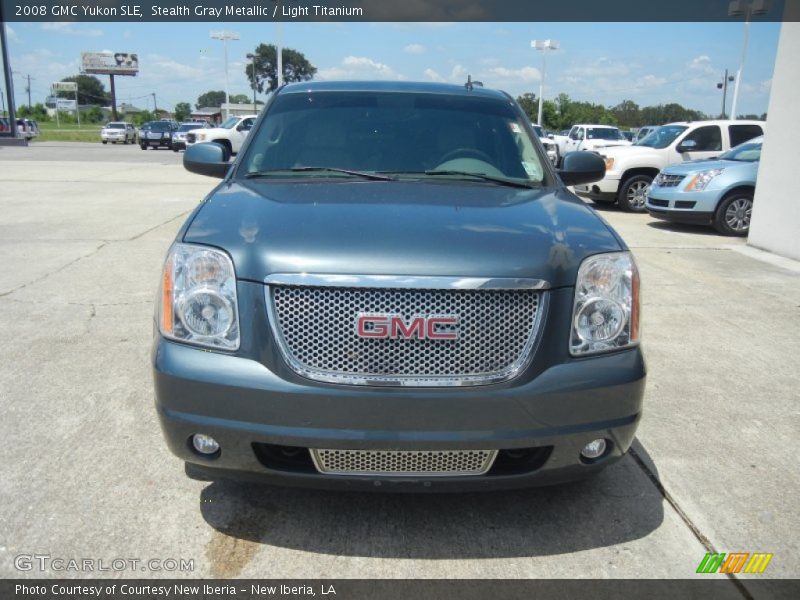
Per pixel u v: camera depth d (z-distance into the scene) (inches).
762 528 111.9
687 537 109.0
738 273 297.6
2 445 131.3
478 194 124.7
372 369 93.8
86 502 113.5
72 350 182.7
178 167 847.7
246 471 98.6
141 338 193.2
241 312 96.0
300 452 99.1
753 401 162.9
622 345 102.0
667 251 348.2
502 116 157.3
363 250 96.0
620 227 435.5
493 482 98.7
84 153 1181.1
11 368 169.5
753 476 128.2
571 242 104.0
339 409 92.9
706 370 182.1
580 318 99.2
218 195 122.2
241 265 97.4
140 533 106.1
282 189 124.0
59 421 141.9
